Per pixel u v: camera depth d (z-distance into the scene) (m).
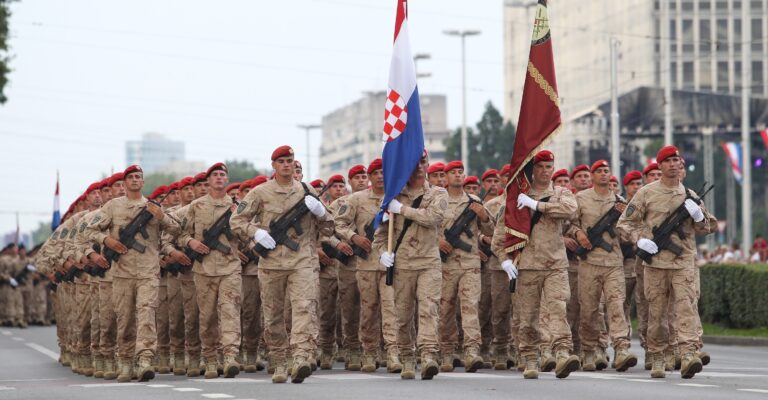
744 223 92.81
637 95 145.38
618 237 33.66
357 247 34.12
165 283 36.25
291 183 30.41
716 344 53.44
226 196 33.31
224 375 32.59
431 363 29.30
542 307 30.25
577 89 190.50
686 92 145.75
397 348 32.19
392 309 32.31
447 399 24.42
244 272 35.97
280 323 29.94
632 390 26.36
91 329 36.09
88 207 40.31
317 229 30.80
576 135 177.88
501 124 173.38
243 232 30.22
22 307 73.94
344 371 35.31
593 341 34.25
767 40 168.12
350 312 36.78
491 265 35.94
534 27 31.28
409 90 30.62
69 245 39.06
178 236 33.50
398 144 30.16
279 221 29.95
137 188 32.75
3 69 75.62
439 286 29.91
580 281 33.81
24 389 28.77
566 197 30.23
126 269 32.44
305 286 29.70
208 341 32.94
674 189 30.55
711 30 167.38
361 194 34.59
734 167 103.25
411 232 29.91
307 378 30.42
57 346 53.62
